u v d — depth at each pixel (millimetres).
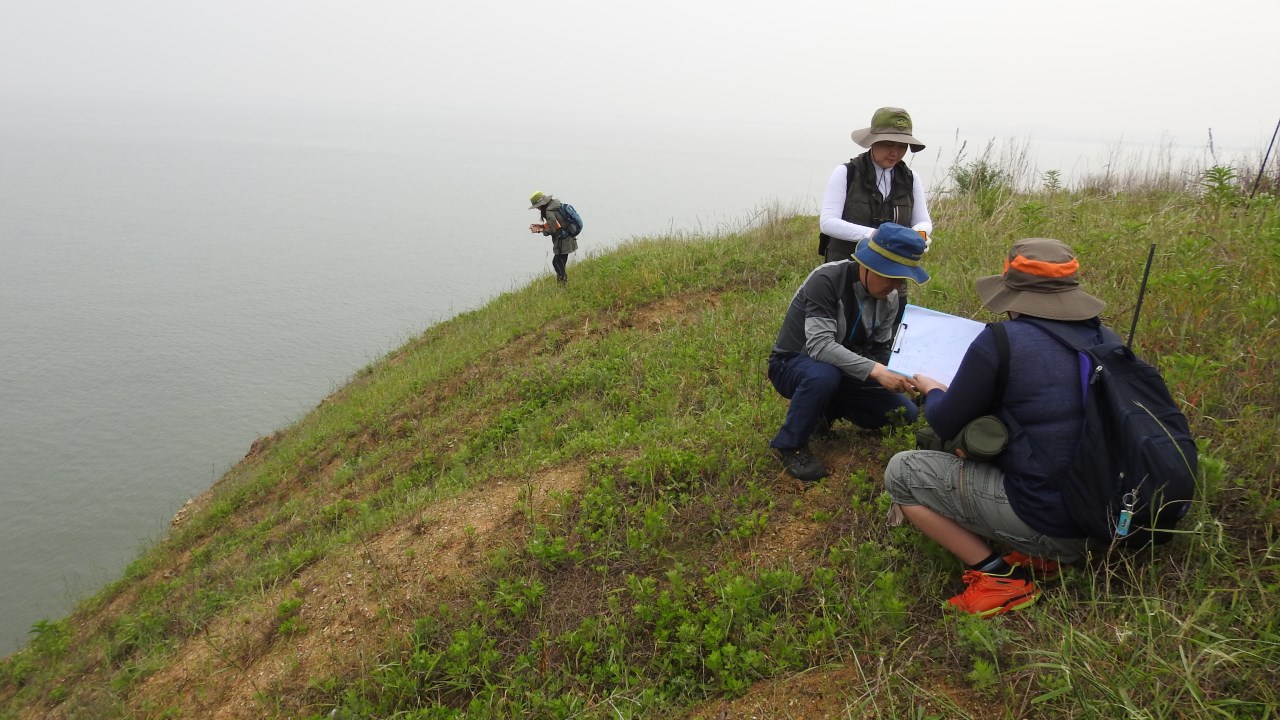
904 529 3322
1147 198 8852
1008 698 2482
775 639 3021
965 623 2746
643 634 3396
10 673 7066
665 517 4004
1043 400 2605
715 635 3131
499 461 6496
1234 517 2912
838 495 3814
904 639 2881
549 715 3115
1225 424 3334
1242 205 5980
